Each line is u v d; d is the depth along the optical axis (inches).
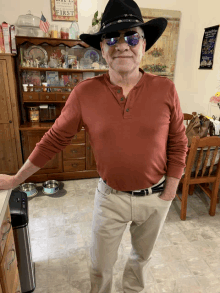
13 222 51.6
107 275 46.7
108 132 37.4
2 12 109.7
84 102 38.3
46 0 111.9
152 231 45.3
